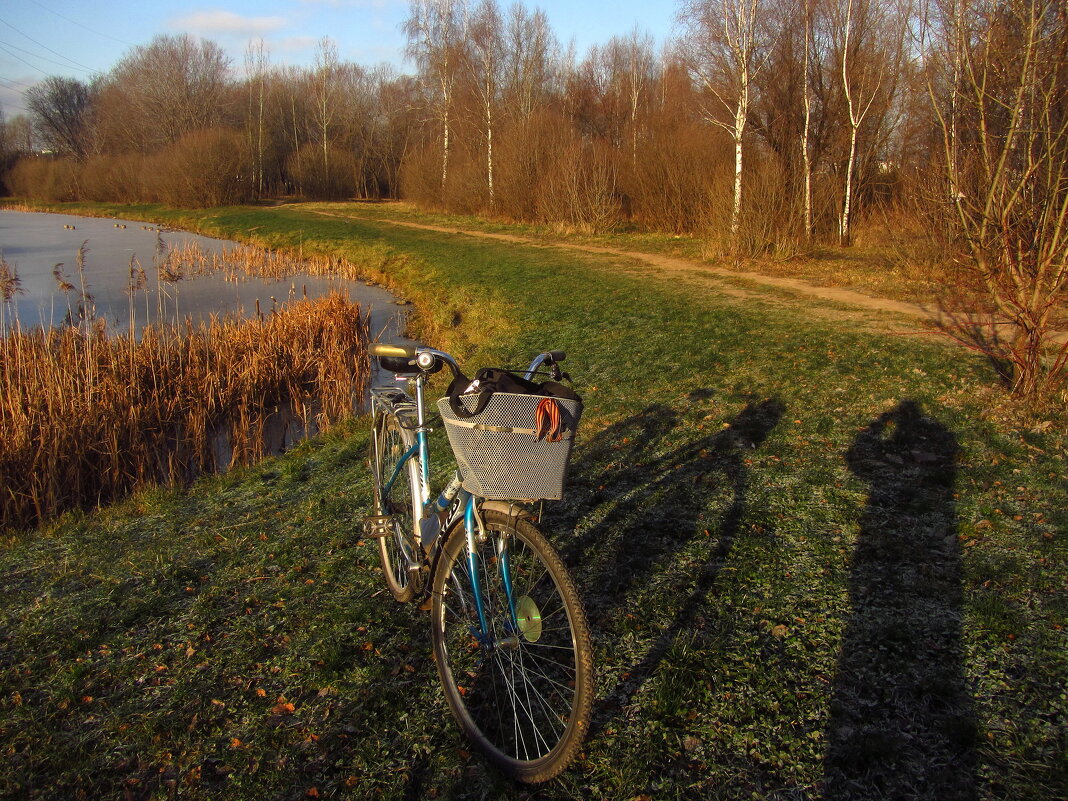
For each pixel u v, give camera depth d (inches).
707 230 962.7
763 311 487.8
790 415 261.7
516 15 1758.1
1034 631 130.1
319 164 2444.6
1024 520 171.8
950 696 115.5
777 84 1004.6
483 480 94.8
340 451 276.5
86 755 116.3
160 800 106.3
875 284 597.9
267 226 1453.0
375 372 483.5
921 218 538.6
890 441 229.8
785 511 185.0
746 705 116.7
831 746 107.4
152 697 130.6
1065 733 106.6
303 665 135.9
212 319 497.0
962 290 472.7
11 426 297.1
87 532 217.2
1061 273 244.1
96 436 318.7
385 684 128.2
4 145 3090.6
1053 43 249.4
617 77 1998.0
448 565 111.3
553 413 90.4
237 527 207.3
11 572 190.1
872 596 144.6
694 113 1257.4
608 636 136.7
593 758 107.8
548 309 544.7
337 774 109.1
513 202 1449.3
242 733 119.4
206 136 2110.0
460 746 112.7
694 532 176.4
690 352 371.2
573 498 202.5
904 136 732.7
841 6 923.4
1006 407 251.0
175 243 1294.3
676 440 244.8
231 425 370.6
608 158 1294.3
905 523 174.2
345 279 895.7
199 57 2721.5
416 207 1935.3
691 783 102.7
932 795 97.9
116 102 2768.2
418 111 2373.3
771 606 143.6
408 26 1814.7
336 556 180.7
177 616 158.1
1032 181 256.8
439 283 757.9
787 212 812.6
